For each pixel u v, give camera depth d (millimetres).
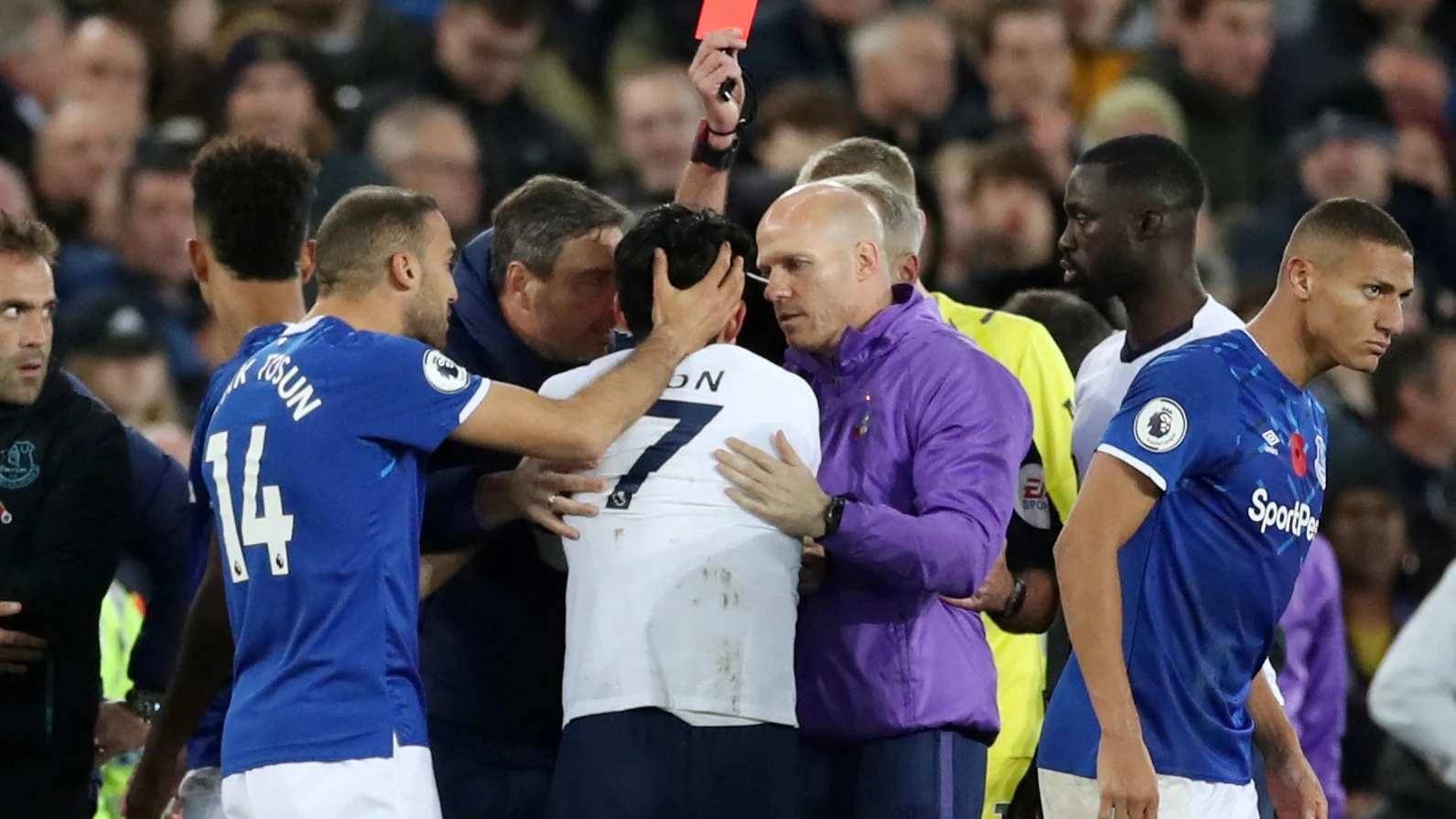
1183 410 16562
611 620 16422
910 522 16516
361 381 16328
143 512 20078
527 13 35000
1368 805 28391
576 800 16344
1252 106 41750
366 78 35531
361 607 16250
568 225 18125
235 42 33125
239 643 16688
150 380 26906
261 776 16141
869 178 18344
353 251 16984
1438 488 31359
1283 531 16984
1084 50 42531
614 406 16375
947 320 20312
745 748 16344
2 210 18500
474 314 18594
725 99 19703
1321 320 17109
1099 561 16500
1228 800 17125
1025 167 28234
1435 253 38656
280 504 16344
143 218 31422
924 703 17281
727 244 16875
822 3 40312
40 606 18109
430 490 17547
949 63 37031
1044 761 17469
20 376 18266
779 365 19062
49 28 36219
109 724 20094
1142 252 18625
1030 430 17516
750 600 16375
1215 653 16969
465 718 18859
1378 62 43906
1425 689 24375
